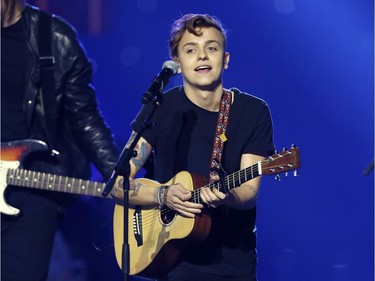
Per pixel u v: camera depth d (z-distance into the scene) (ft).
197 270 40.50
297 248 74.33
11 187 44.65
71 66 45.44
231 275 40.29
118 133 83.56
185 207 39.65
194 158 41.29
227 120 40.88
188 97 41.55
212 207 40.06
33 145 44.73
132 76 84.53
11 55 44.78
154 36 84.33
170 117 41.75
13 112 45.03
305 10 78.54
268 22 79.82
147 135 42.04
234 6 80.59
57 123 45.34
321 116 78.54
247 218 40.65
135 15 84.38
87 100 45.98
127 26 84.58
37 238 44.60
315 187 76.28
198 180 40.22
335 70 78.54
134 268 42.52
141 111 42.24
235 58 80.33
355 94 78.07
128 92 84.48
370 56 77.51
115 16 84.69
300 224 75.05
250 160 40.65
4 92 44.86
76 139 46.24
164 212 42.01
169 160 41.78
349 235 74.64
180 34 40.98
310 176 76.74
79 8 84.48
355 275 72.79
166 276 41.52
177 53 41.52
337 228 74.95
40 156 45.27
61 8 84.23
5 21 44.52
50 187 44.62
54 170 45.50
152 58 84.53
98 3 84.48
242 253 40.42
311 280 72.59
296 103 79.15
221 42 40.91
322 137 78.18
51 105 45.11
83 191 44.60
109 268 62.85
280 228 74.90
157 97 39.91
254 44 80.18
